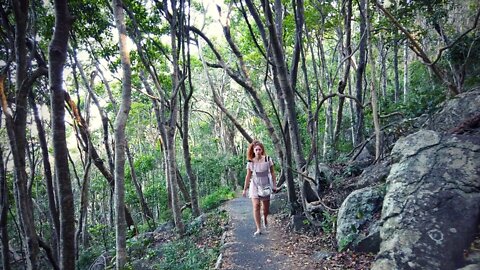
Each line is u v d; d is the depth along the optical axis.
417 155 5.05
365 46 12.89
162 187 22.33
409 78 20.22
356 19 12.34
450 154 4.82
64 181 4.83
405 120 9.32
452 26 14.87
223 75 28.25
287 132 8.62
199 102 33.28
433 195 4.40
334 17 11.63
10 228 13.41
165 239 10.84
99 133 27.22
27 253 7.05
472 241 3.87
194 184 12.16
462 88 10.23
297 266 5.68
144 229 15.60
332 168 10.52
